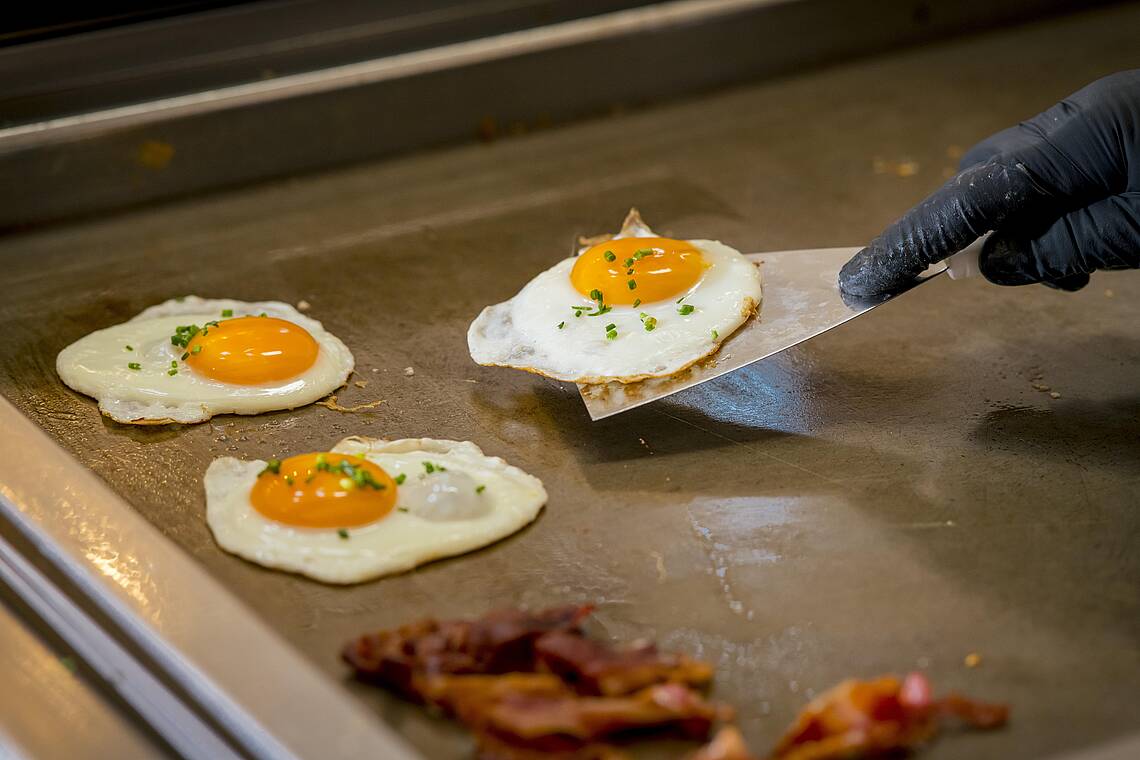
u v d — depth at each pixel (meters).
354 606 0.67
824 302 0.75
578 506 0.71
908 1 1.07
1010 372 0.78
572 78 0.98
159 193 0.90
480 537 0.69
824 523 0.70
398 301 0.83
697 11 1.00
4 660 0.64
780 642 0.66
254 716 0.60
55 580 0.66
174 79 0.91
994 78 1.04
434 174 0.93
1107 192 0.73
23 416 0.72
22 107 0.88
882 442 0.74
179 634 0.63
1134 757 0.61
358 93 0.93
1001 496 0.71
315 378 0.76
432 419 0.75
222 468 0.71
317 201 0.91
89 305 0.82
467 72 0.95
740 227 0.88
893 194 0.92
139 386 0.76
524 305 0.77
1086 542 0.69
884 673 0.65
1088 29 1.10
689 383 0.73
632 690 0.62
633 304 0.75
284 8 0.93
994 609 0.67
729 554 0.69
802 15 1.03
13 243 0.87
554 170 0.94
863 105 1.01
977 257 0.75
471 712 0.61
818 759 0.60
